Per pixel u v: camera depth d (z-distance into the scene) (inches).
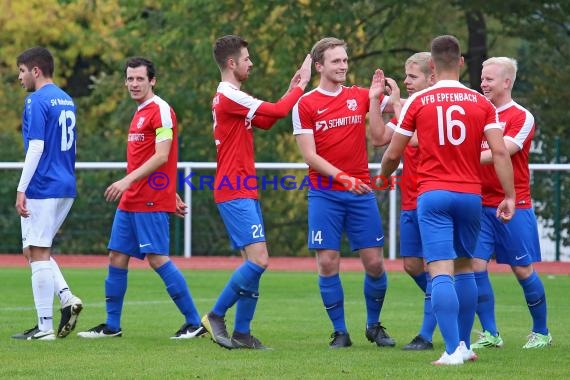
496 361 1023.0
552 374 940.0
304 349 1127.0
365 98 1160.8
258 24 3154.5
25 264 2508.6
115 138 3211.1
